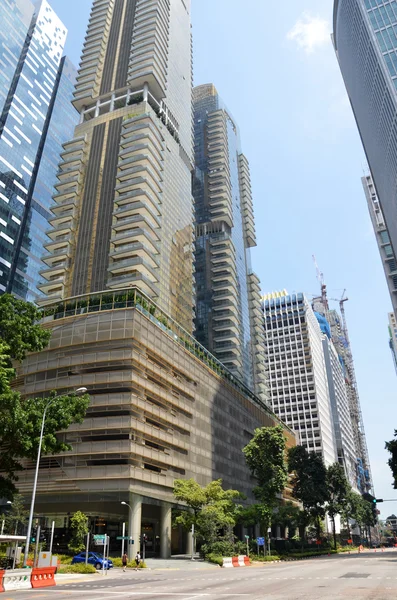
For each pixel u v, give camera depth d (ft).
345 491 316.40
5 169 449.48
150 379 215.10
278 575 102.58
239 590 67.51
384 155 412.77
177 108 435.94
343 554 271.08
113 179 350.23
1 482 120.06
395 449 210.18
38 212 484.74
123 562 139.64
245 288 509.76
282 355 645.10
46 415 117.50
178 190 388.98
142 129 355.97
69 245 339.77
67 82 597.52
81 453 187.93
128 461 185.16
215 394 291.58
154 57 406.82
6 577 77.77
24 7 549.13
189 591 67.26
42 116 529.45
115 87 410.52
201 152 552.82
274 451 219.00
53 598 58.29
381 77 377.71
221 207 504.84
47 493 188.44
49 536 195.00
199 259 484.33
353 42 448.24
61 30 609.83
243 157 602.03
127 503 185.68
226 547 185.06
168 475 213.87
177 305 341.41
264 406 398.21
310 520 283.18
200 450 253.24
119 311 211.82
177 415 234.79
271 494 212.84
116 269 309.22
